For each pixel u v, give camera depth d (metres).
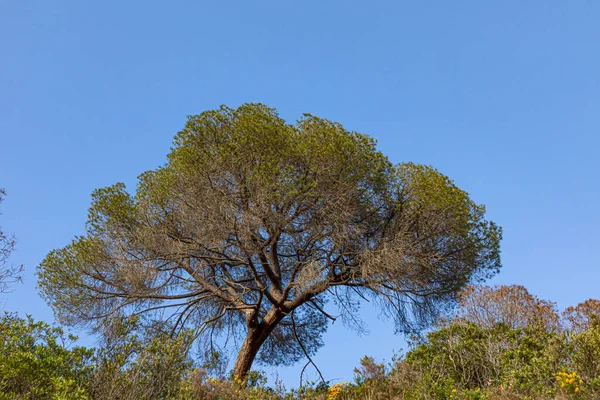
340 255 11.88
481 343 8.26
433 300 12.50
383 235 12.10
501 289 10.55
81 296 11.96
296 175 11.65
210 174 11.84
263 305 13.91
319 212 11.68
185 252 11.84
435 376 7.95
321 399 8.73
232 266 13.10
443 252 12.12
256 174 11.15
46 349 6.30
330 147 11.48
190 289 12.78
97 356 6.48
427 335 8.77
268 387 8.81
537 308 10.06
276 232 11.53
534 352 7.40
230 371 11.24
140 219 12.29
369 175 12.15
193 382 7.84
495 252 12.71
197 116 12.25
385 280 11.65
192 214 11.84
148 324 11.93
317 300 13.38
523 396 6.66
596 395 6.06
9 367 5.68
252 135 11.62
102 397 6.10
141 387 6.40
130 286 12.16
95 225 12.35
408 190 12.07
